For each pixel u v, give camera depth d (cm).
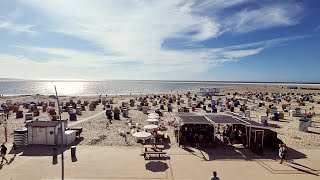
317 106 5728
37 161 1884
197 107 5159
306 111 4641
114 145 2345
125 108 4512
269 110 4450
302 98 7225
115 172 1680
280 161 1891
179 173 1675
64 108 4722
